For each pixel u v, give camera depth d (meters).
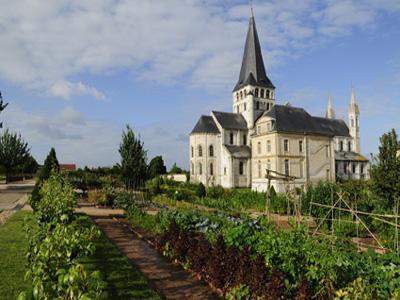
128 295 7.59
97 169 60.38
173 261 11.02
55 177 16.64
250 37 67.38
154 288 8.46
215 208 25.22
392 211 14.57
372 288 6.12
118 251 11.38
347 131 71.25
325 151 56.62
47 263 4.75
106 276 8.70
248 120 62.88
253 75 65.69
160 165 81.12
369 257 8.18
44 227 7.59
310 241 9.14
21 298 3.84
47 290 4.21
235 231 9.55
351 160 66.50
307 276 6.74
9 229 14.04
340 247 10.36
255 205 26.89
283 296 6.84
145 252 12.22
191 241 10.71
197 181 59.53
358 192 19.20
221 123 60.81
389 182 17.48
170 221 13.88
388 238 13.09
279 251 7.66
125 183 31.41
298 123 55.78
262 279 7.19
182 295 8.24
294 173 53.59
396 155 18.48
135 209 19.39
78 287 3.93
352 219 15.87
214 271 8.45
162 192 37.16
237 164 58.41
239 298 7.55
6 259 9.44
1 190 40.56
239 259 8.20
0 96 33.88
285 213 23.88
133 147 31.38
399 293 6.11
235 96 68.19
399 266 7.50
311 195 19.08
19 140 54.16
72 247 5.48
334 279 6.51
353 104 84.31
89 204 27.97
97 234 7.08
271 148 54.12
